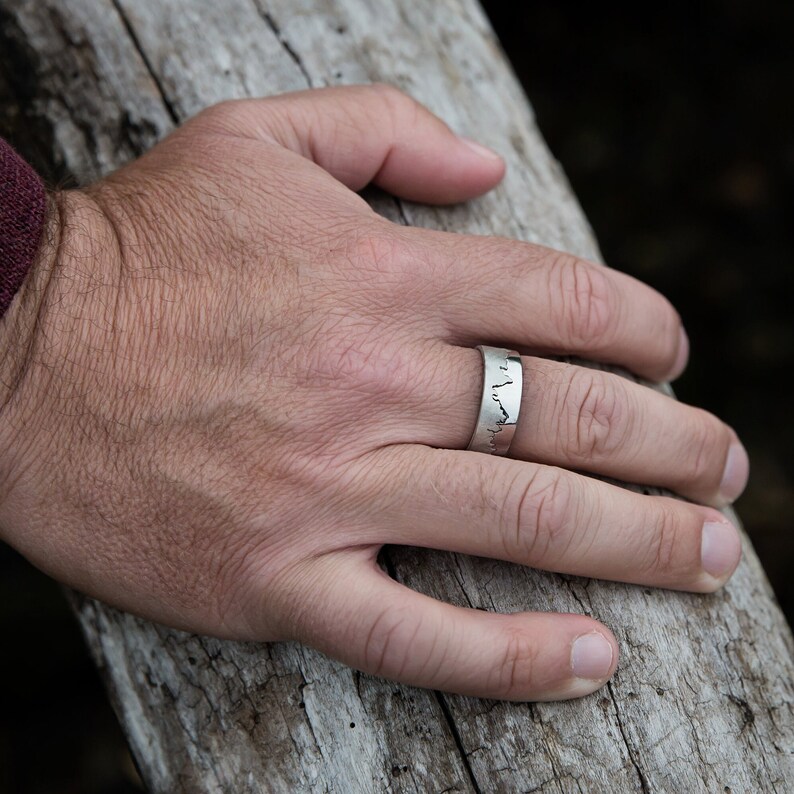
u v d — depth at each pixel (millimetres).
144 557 410
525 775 401
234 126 432
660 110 771
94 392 408
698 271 741
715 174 756
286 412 407
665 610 413
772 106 755
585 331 421
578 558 401
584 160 767
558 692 398
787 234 739
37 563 418
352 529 404
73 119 458
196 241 418
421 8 470
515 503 398
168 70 458
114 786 642
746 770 406
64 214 417
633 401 412
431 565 412
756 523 669
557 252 424
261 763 413
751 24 765
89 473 409
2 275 395
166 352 410
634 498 404
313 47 461
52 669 651
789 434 698
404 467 404
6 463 409
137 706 426
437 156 436
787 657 424
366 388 408
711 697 409
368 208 427
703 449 418
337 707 411
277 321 410
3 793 636
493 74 469
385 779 405
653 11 781
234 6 462
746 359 721
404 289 415
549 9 792
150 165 432
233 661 420
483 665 394
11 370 405
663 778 402
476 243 421
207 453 407
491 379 405
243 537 405
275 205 421
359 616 397
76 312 407
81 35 461
